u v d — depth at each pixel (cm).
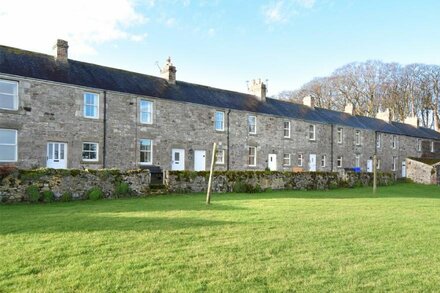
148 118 2412
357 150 3978
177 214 1107
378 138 4281
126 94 2289
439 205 1602
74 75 2156
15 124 1877
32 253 659
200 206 1306
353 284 552
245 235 838
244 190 1980
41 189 1414
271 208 1295
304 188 2373
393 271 615
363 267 632
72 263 611
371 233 906
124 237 787
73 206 1283
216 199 1565
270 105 3341
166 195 1723
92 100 2172
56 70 2106
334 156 3712
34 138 1936
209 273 580
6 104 1877
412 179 3953
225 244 751
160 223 951
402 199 1839
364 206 1469
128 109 2302
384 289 537
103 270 579
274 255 687
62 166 2039
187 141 2586
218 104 2809
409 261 673
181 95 2639
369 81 6538
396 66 6581
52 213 1104
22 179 1379
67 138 2047
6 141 1862
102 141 2177
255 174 2109
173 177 1803
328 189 2472
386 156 4356
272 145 3152
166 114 2486
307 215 1156
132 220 986
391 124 4788
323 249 740
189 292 505
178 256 661
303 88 7138
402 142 4597
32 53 2119
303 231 902
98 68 2380
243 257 667
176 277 559
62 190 1462
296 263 643
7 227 873
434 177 3812
